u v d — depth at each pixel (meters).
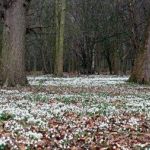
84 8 71.25
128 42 72.06
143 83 34.09
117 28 69.81
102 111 16.02
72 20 72.69
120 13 65.19
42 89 26.55
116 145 9.90
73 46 74.69
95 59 79.94
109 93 24.55
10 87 27.23
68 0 70.81
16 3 28.05
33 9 61.56
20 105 17.44
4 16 28.23
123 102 19.58
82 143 10.05
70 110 16.14
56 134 10.98
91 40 71.06
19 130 11.29
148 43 34.41
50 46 76.12
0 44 50.72
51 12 67.88
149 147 9.72
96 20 70.81
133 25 53.62
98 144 9.97
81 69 73.56
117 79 43.22
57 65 50.84
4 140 9.46
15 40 27.98
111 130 11.98
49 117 14.04
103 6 70.38
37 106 17.14
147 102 19.78
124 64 81.88
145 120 14.08
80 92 25.00
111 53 73.50
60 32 49.75
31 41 76.44
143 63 34.41
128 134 11.41
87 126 12.49
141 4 59.34
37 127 11.90
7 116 13.89
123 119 14.13
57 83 34.19
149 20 34.81
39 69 95.50
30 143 9.59
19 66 28.06
